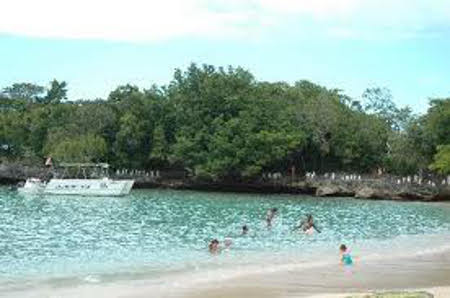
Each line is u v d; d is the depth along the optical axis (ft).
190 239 181.47
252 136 402.11
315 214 266.36
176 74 448.65
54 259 145.07
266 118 416.05
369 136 426.92
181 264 139.64
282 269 133.80
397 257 153.07
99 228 205.87
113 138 444.55
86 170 415.23
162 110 438.40
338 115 424.05
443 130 391.86
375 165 431.84
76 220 230.89
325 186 389.39
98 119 440.86
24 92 561.84
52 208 283.79
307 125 420.77
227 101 420.36
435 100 407.23
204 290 111.14
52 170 424.87
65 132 438.40
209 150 410.11
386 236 196.34
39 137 461.78
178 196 368.89
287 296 106.52
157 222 225.97
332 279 123.03
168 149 428.97
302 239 184.96
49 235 186.60
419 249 168.04
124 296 105.60
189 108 426.92
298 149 418.72
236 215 254.68
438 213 281.74
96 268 133.80
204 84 429.38
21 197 353.31
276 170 428.15
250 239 183.01
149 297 104.78
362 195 371.97
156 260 145.07
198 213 262.26
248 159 402.31
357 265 140.26
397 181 375.66
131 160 439.63
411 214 275.59
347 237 191.83
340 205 320.91
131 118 432.66
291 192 407.23
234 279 121.90
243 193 408.46
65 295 106.01
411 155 407.44
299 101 447.42
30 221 225.35
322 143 417.69
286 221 232.12
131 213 260.62
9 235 185.26
